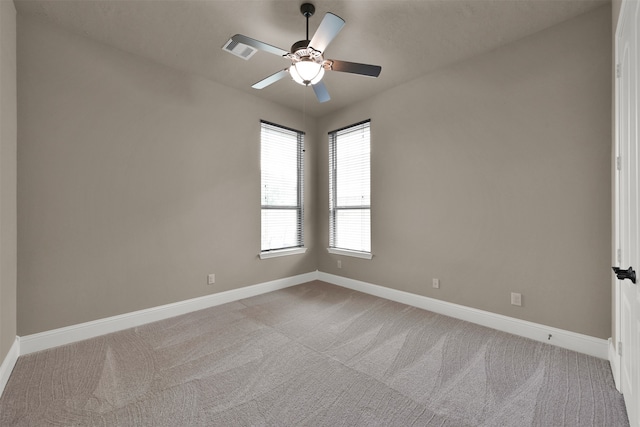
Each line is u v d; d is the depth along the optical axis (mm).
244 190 3658
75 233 2469
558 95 2330
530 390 1800
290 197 4234
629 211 1495
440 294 3109
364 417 1585
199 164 3250
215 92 3379
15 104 2143
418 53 2768
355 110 3953
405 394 1777
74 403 1696
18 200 2205
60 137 2393
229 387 1851
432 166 3146
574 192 2268
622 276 1283
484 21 2307
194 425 1530
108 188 2635
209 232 3336
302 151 4344
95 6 2148
